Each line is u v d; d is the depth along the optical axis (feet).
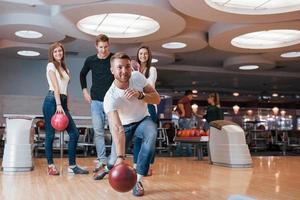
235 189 10.00
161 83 56.95
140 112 9.18
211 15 22.79
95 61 13.30
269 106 75.10
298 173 14.46
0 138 31.12
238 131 17.61
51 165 13.29
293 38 29.89
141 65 11.60
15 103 35.35
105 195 8.89
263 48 31.42
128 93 8.22
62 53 13.24
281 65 42.63
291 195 9.08
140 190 8.81
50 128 13.24
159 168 16.37
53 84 12.94
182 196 8.80
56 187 10.18
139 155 9.00
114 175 6.50
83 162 19.11
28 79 36.01
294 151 46.39
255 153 41.09
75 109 35.91
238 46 30.60
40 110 35.94
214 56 38.50
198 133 22.44
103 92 13.19
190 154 27.58
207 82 55.52
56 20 23.72
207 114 23.66
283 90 65.26
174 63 42.16
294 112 80.74
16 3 23.21
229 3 21.85
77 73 36.50
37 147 28.55
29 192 9.30
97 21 25.40
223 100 74.08
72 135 13.52
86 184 10.78
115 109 8.27
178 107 25.57
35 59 36.11
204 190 9.78
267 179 12.37
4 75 35.37
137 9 21.42
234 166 17.02
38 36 28.14
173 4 20.74
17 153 14.42
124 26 26.63
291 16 23.07
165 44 30.37
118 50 33.83
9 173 13.74
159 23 24.13
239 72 44.52
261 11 22.63
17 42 30.40
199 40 29.01
